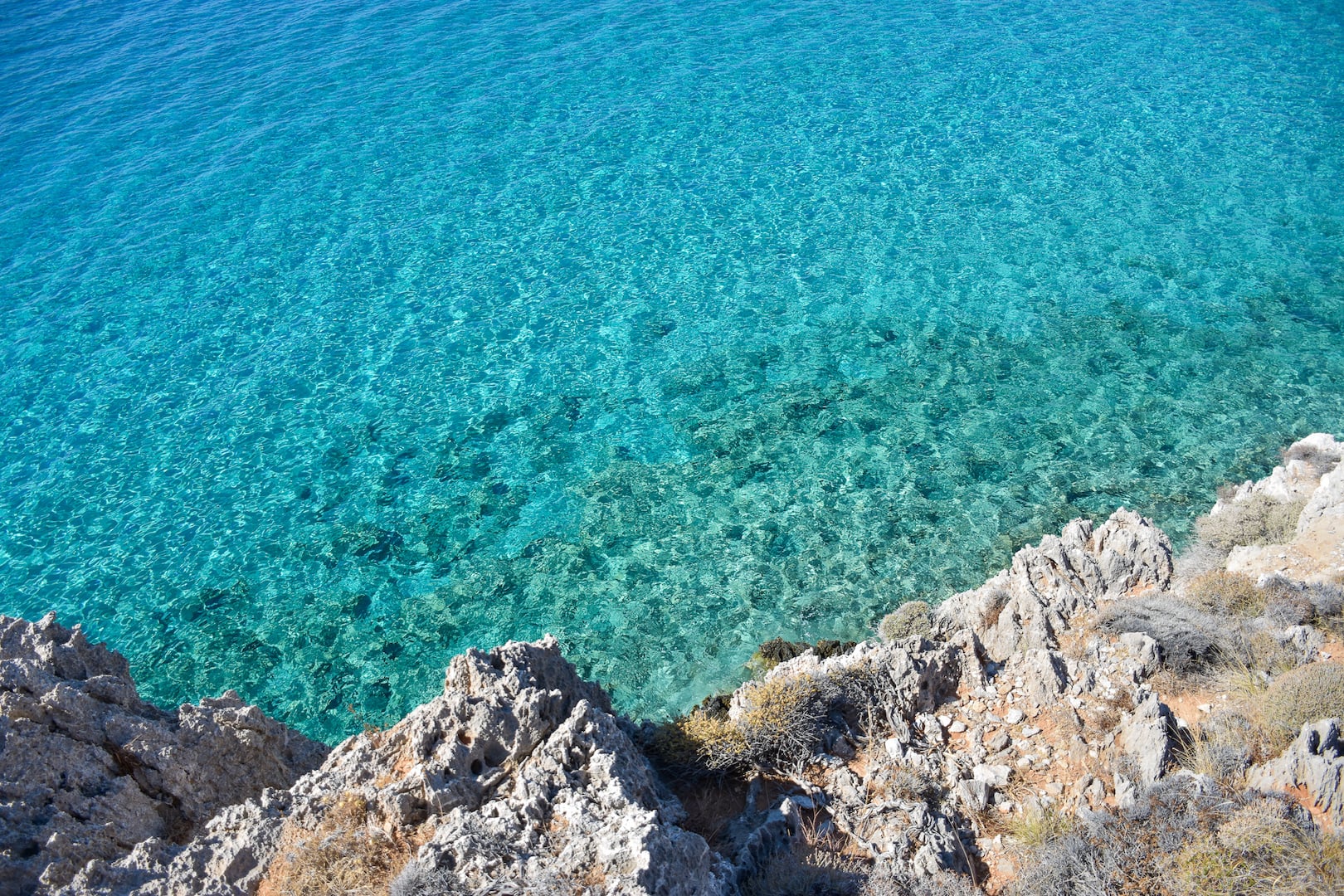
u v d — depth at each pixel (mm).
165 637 25609
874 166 44969
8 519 29406
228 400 33750
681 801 16656
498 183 44906
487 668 16016
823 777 16906
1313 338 33719
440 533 28484
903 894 14281
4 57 58312
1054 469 29016
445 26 60750
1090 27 57625
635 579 26594
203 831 14922
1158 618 18562
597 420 32375
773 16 60406
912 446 30344
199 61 57219
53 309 38094
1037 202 42062
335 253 40844
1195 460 28797
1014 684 18406
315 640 25359
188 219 43281
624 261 39688
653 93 51625
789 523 27953
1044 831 15234
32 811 14039
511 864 12891
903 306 36656
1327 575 19891
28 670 15422
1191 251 38656
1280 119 47312
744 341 35438
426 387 34062
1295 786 14633
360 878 12984
